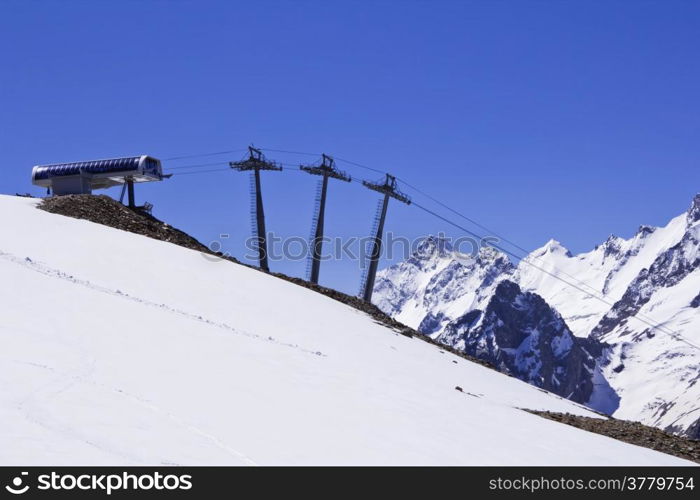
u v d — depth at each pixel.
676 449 55.41
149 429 29.14
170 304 59.09
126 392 33.00
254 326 59.81
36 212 81.62
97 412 29.55
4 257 57.72
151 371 37.47
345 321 72.44
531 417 50.19
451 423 41.41
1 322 40.31
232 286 71.44
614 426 59.75
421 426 39.09
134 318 48.44
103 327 44.12
